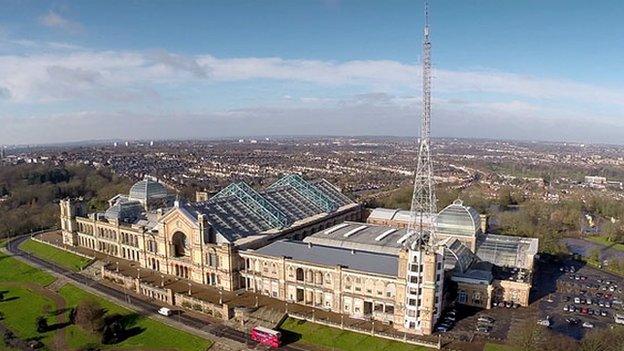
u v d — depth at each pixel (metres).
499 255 186.50
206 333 145.00
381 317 146.88
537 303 165.62
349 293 151.12
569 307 160.88
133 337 146.62
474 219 192.12
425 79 135.25
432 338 135.75
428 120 137.50
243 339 140.38
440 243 174.38
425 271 135.75
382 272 146.88
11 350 141.50
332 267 152.75
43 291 187.75
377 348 132.00
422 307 137.50
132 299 173.00
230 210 198.75
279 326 145.88
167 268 191.00
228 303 159.88
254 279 171.25
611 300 169.62
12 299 181.75
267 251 171.38
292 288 162.50
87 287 186.25
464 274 163.75
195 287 175.75
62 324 158.12
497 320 149.38
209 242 180.12
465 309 158.00
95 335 148.25
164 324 152.00
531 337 130.12
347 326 142.75
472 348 130.50
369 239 190.25
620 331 132.75
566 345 126.56
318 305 158.25
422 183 144.00
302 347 135.25
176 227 185.38
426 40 133.12
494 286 165.00
